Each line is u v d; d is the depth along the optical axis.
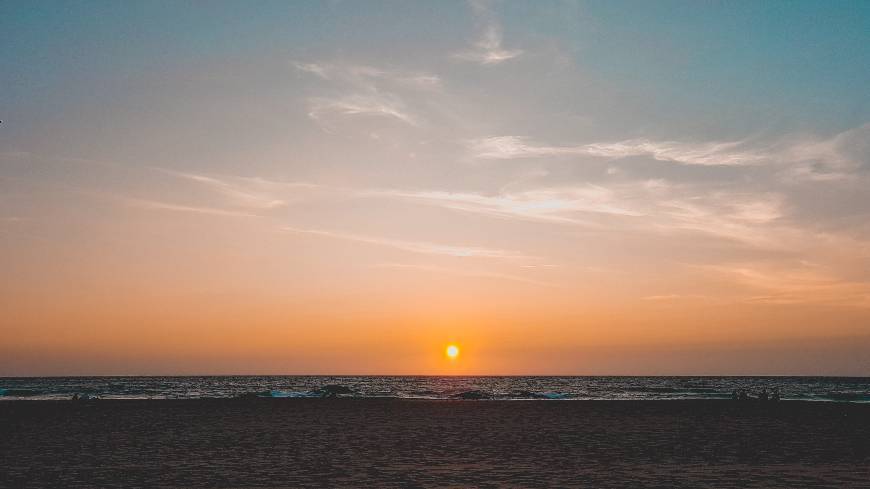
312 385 114.44
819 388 104.19
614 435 23.44
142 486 12.87
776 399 49.72
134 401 47.09
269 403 44.72
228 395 67.44
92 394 69.25
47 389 82.25
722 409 39.09
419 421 29.66
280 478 13.89
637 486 12.88
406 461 16.62
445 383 141.75
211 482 13.38
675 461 16.67
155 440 21.61
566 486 12.92
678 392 82.25
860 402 49.31
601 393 78.19
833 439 22.17
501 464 16.08
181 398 56.91
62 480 13.61
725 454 18.12
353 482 13.41
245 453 18.22
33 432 24.30
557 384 134.12
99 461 16.56
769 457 17.45
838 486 12.83
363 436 22.92
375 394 73.56
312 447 19.66
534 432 24.50
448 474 14.49
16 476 14.12
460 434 23.69
